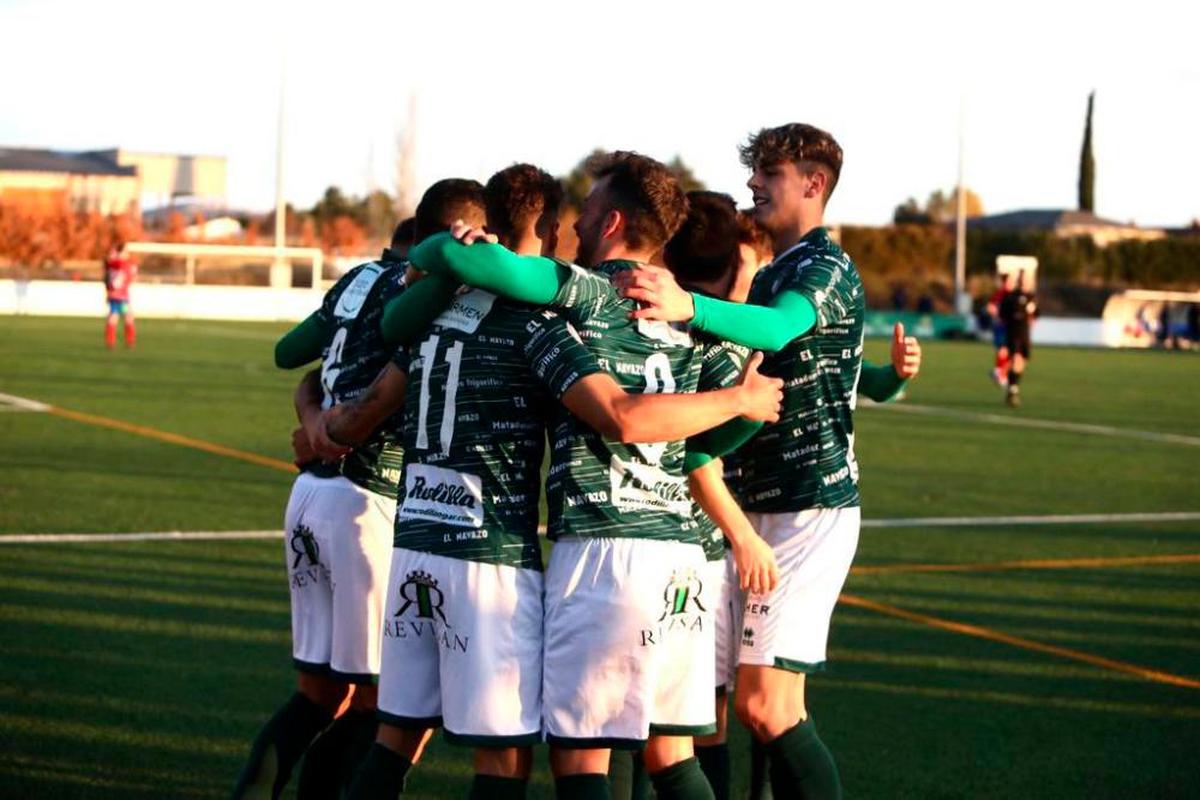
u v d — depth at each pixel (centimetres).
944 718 748
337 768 559
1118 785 650
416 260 451
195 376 2752
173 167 10138
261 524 1237
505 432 449
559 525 449
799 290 502
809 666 531
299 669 549
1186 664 869
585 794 446
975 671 843
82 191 9100
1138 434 2283
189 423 1984
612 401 430
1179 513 1471
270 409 2195
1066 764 678
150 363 3048
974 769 668
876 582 1091
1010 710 765
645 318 446
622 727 447
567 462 447
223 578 1020
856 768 666
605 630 442
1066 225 9000
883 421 2425
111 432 1856
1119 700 790
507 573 446
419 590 453
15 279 5644
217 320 5241
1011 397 2791
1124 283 7356
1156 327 6191
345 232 7831
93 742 662
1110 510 1483
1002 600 1039
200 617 904
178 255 5866
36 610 908
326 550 537
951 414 2581
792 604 531
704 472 495
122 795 598
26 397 2269
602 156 482
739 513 502
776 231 554
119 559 1073
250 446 1758
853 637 918
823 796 531
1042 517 1427
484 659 444
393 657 464
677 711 462
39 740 662
